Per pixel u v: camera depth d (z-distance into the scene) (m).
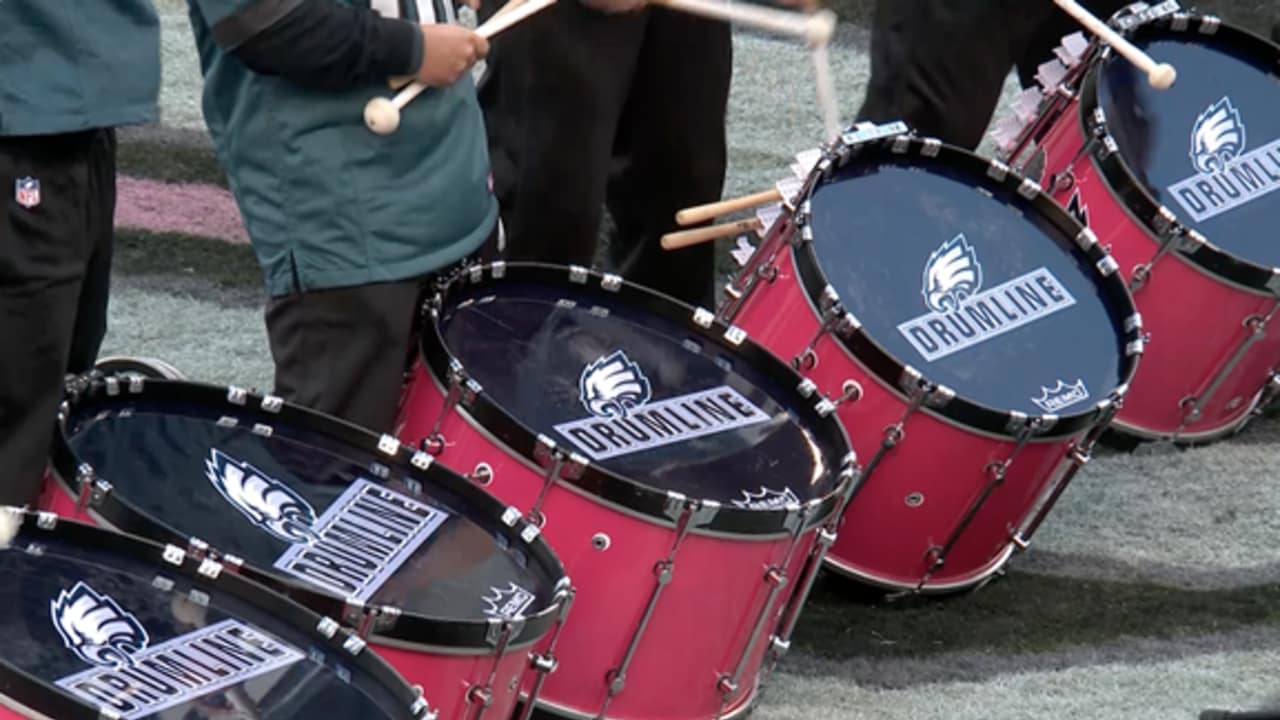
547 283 12.52
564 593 10.09
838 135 13.53
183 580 9.38
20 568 9.16
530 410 11.38
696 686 11.45
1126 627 13.76
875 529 13.01
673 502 10.73
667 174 15.09
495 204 12.69
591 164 14.36
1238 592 14.24
